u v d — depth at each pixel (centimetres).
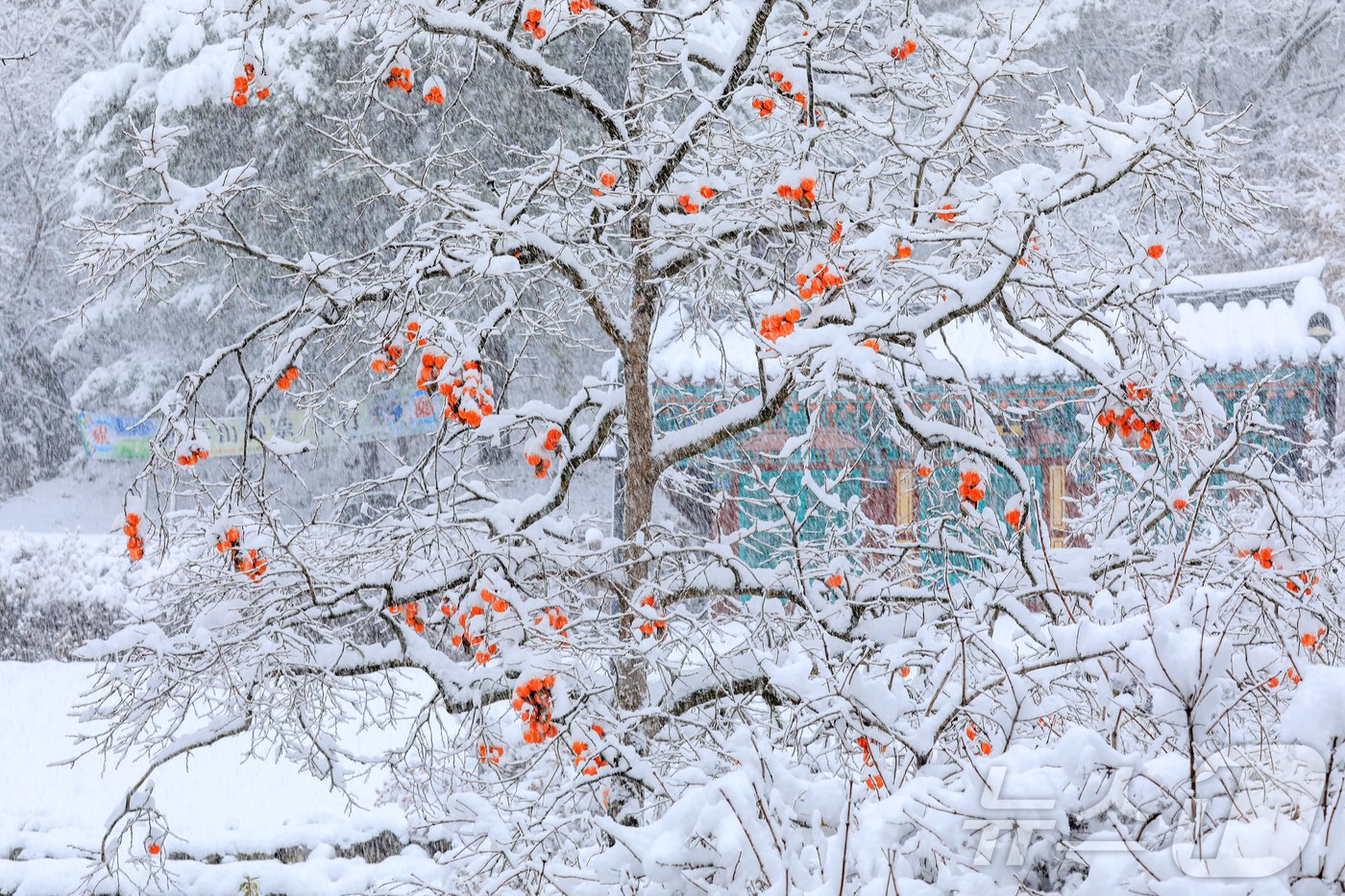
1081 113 572
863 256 593
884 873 336
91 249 688
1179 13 2555
